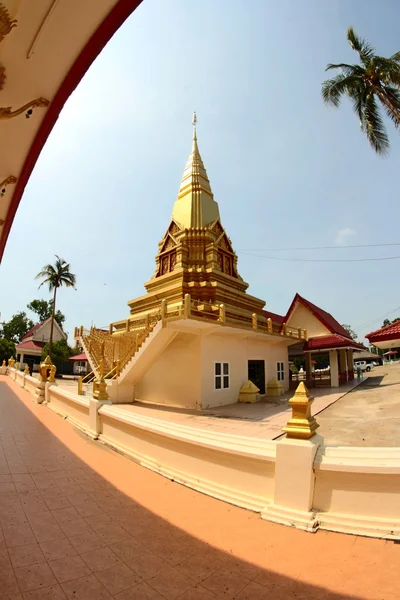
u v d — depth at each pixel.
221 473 4.79
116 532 3.73
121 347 17.56
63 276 39.09
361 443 8.25
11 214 5.86
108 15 3.17
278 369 21.97
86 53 3.49
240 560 3.17
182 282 18.14
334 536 3.52
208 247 20.05
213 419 12.05
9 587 2.76
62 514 4.18
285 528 3.74
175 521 3.99
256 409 14.39
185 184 23.61
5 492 4.88
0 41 3.01
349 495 3.70
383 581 2.77
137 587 2.79
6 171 4.87
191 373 15.01
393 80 15.20
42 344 45.75
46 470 5.89
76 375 41.25
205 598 2.65
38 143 4.46
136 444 6.62
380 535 3.40
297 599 2.62
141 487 5.10
